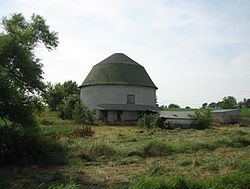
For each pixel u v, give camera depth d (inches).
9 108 884.6
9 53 864.9
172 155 967.6
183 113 2474.2
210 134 1555.1
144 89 2839.6
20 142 855.7
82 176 696.4
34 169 798.5
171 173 686.5
